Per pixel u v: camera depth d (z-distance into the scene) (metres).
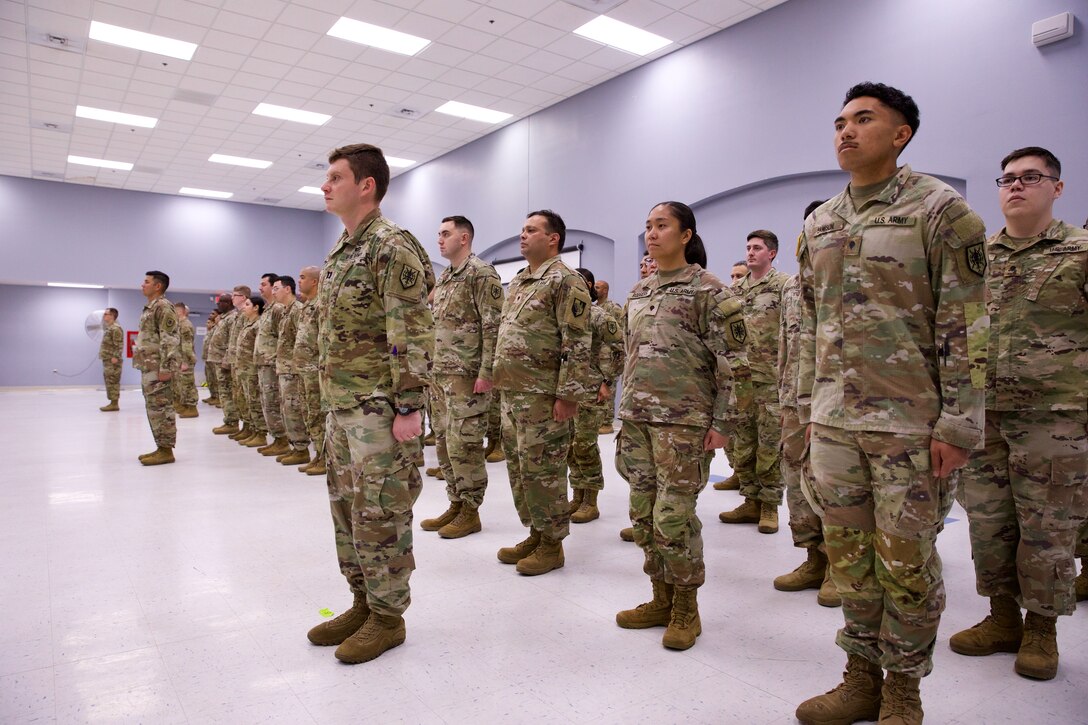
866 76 5.84
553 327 2.81
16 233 13.39
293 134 10.80
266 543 3.21
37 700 1.78
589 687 1.87
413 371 1.98
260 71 8.34
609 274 8.73
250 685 1.87
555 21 6.98
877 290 1.57
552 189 9.49
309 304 4.86
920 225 1.52
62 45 7.61
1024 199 2.12
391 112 9.82
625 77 8.33
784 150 6.49
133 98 9.25
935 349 1.53
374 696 1.81
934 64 5.40
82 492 4.29
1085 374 1.98
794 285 2.66
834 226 1.67
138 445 6.36
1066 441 1.98
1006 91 4.98
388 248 1.99
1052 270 2.06
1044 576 1.97
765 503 3.53
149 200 14.63
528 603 2.50
